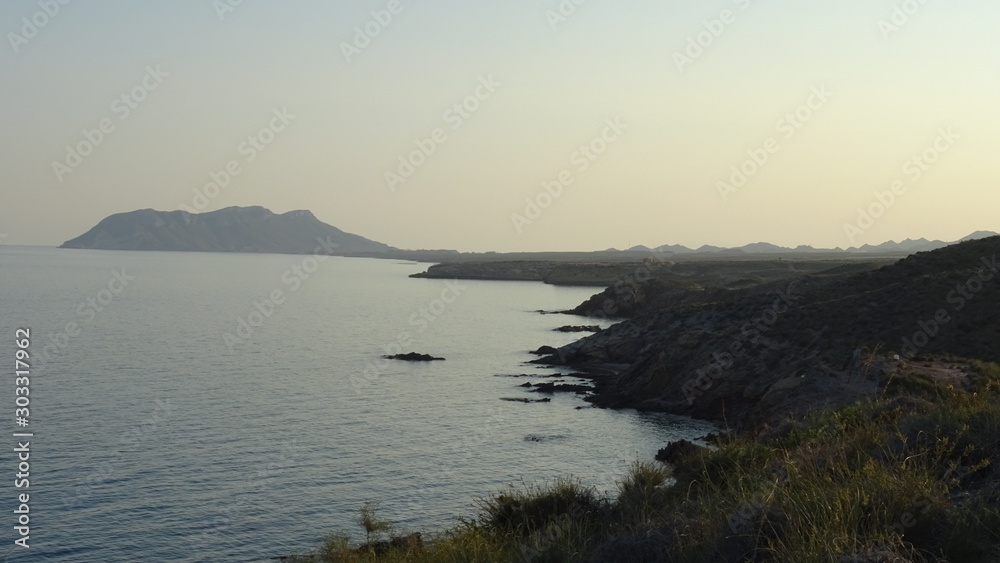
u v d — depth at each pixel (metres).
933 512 7.65
